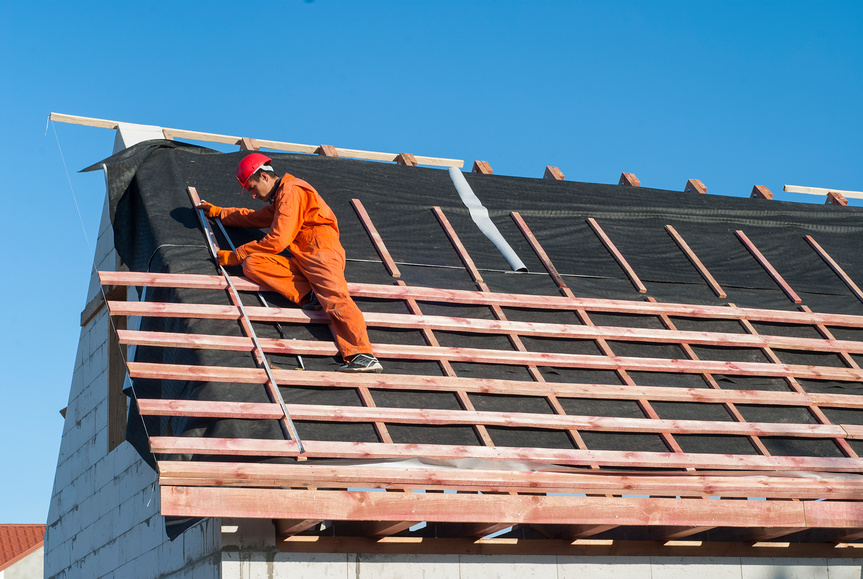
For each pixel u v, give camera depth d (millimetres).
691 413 7883
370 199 9609
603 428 7285
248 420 6453
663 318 8984
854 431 8078
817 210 11797
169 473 5574
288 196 7625
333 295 7332
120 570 9312
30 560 23547
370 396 6988
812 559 8328
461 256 9109
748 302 9672
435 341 7770
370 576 6840
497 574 7195
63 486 11688
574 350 8297
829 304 10016
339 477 6016
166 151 9227
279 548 6672
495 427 7105
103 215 10938
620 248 10039
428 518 6078
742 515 6781
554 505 6391
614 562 7602
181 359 7145
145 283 7367
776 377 8602
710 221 10984
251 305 7594
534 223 10047
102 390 10508
